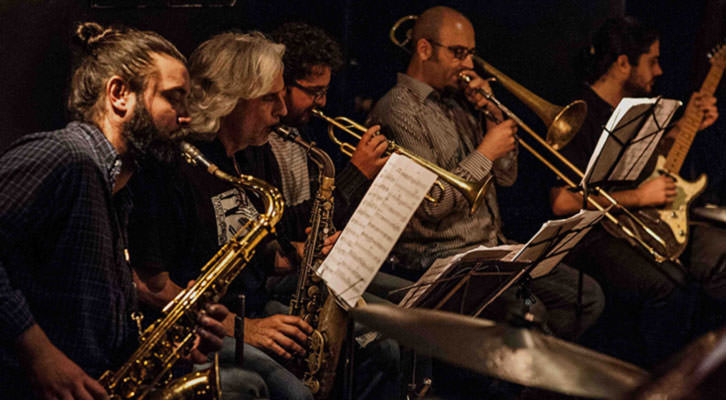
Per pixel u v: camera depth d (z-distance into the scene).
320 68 3.10
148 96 2.01
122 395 2.11
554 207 3.92
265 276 2.88
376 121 3.66
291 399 2.52
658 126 3.27
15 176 1.81
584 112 3.47
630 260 4.11
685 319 4.23
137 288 2.37
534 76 4.85
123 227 2.13
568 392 1.48
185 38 3.55
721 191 4.59
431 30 3.68
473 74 3.67
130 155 2.05
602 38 4.23
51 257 1.89
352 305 2.35
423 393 3.12
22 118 3.01
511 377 1.54
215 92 2.60
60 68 3.10
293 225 3.15
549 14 4.80
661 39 5.02
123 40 2.02
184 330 2.28
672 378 1.04
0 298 1.75
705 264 4.14
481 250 2.36
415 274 3.72
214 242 2.62
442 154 3.57
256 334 2.60
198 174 2.60
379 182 2.39
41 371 1.80
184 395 2.11
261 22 3.93
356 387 3.29
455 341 1.64
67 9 3.10
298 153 3.22
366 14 4.54
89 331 1.93
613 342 4.28
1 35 2.93
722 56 4.27
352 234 2.40
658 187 3.91
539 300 3.60
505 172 3.82
